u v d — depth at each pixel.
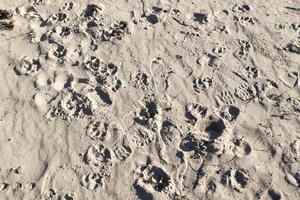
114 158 0.99
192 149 1.01
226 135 1.03
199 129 1.05
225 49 1.21
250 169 0.97
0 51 1.20
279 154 0.99
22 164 0.98
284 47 1.21
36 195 0.94
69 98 1.10
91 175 0.97
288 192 0.94
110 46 1.21
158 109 1.08
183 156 0.99
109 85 1.13
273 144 1.01
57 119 1.06
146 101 1.10
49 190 0.94
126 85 1.13
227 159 0.99
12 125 1.05
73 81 1.14
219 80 1.14
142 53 1.20
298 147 1.00
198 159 0.99
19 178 0.96
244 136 1.03
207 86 1.13
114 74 1.15
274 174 0.96
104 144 1.02
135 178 0.96
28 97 1.10
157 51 1.20
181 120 1.06
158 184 0.96
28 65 1.17
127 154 1.00
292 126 1.04
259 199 0.93
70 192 0.94
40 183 0.95
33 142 1.02
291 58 1.18
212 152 1.00
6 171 0.97
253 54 1.20
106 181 0.96
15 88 1.12
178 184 0.95
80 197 0.94
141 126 1.05
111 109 1.08
